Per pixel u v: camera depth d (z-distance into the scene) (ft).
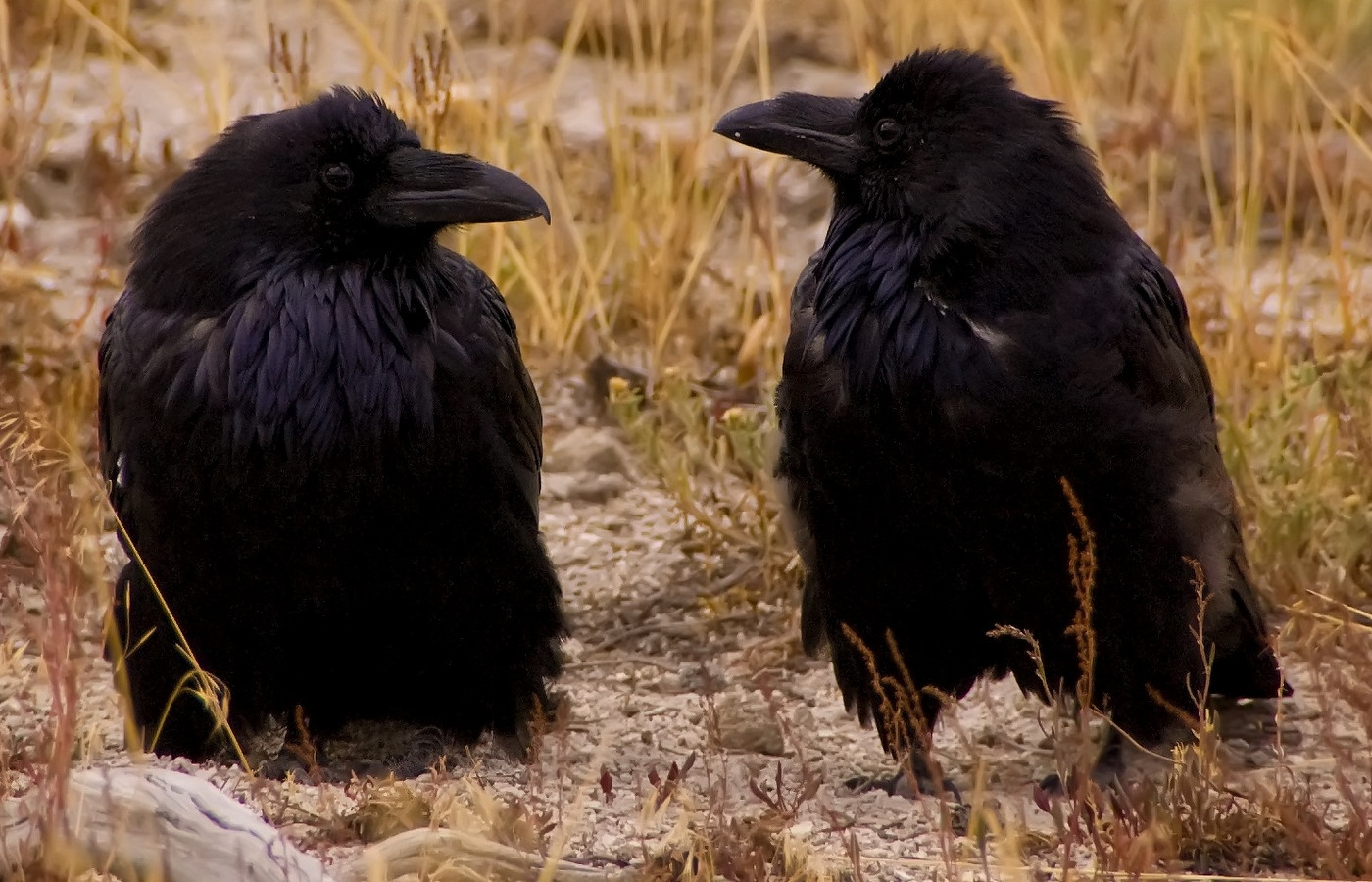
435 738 35.83
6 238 51.70
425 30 65.16
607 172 58.29
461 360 33.47
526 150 57.62
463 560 33.83
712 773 33.55
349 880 26.61
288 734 35.50
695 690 38.91
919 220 32.96
